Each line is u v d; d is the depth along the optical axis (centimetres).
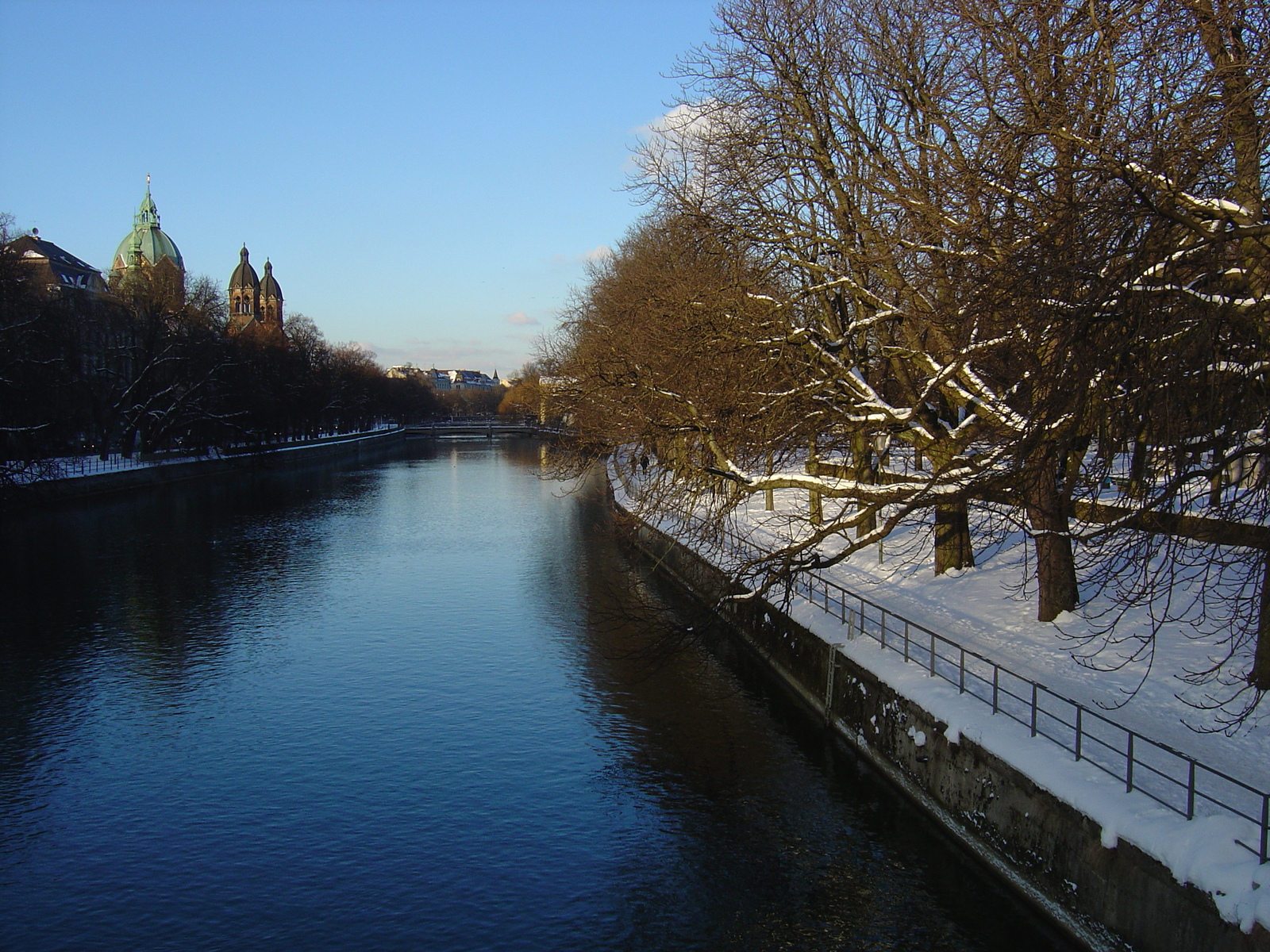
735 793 1964
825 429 2205
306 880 1670
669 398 2322
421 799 1969
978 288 1535
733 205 2234
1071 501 1662
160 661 2898
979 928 1482
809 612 2508
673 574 4047
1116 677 1783
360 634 3203
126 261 17562
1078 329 1205
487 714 2439
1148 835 1164
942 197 1786
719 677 2722
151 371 7662
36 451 5984
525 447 15262
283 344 11825
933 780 1698
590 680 2698
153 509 6281
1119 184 1282
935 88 2027
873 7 2258
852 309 2448
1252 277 1212
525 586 3953
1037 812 1388
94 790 2022
